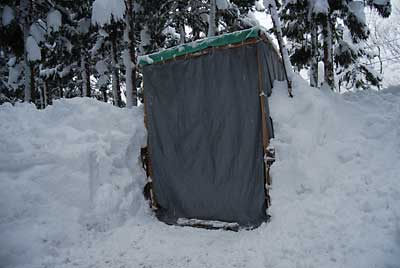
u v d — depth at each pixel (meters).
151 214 5.36
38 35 11.34
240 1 12.79
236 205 4.73
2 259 3.62
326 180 4.37
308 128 4.88
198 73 5.07
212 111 4.97
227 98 4.86
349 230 3.53
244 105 4.73
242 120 4.75
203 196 4.98
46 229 4.17
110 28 9.99
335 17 12.39
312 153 4.62
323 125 5.06
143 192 5.50
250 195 4.65
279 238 3.82
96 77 19.38
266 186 4.53
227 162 4.83
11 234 3.93
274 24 5.14
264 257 3.53
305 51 13.71
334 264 3.11
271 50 5.49
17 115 5.82
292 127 4.86
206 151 5.00
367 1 11.52
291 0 11.04
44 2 12.53
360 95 6.71
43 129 5.57
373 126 5.31
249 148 4.69
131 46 10.45
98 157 5.18
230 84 4.83
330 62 11.16
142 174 5.64
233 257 3.68
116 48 13.98
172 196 5.28
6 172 4.55
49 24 11.55
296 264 3.24
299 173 4.42
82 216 4.54
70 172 4.83
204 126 5.03
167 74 5.36
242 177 4.72
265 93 4.77
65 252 3.98
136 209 5.20
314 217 3.92
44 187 4.60
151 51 11.85
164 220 5.20
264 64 4.84
